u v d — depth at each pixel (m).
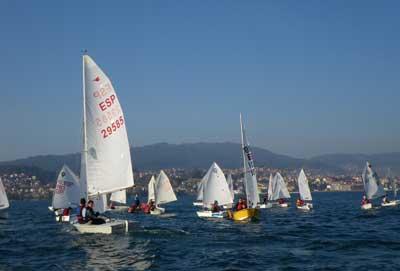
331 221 51.47
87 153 31.27
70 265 23.59
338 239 33.50
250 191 52.47
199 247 29.41
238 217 49.75
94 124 31.45
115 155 31.92
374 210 70.25
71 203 58.66
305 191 81.50
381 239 33.09
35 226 46.66
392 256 26.02
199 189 87.25
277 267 23.12
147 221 52.06
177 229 39.09
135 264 23.80
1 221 56.25
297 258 25.59
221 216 54.72
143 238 32.59
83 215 31.41
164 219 55.12
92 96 31.44
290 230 40.53
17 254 27.19
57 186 58.44
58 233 37.75
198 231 38.56
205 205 58.16
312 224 47.31
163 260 24.81
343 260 24.94
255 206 52.62
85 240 30.83
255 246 30.09
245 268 22.89
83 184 32.12
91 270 22.45
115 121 32.03
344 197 177.38
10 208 112.00
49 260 24.97
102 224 31.02
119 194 79.56
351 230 40.47
